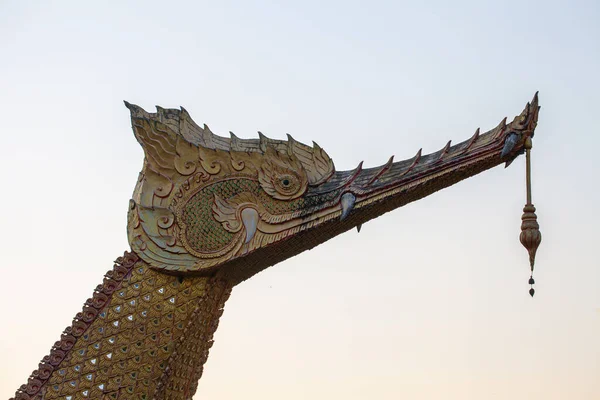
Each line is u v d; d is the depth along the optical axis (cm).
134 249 1131
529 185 1125
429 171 1145
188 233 1135
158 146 1148
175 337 1117
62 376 1105
